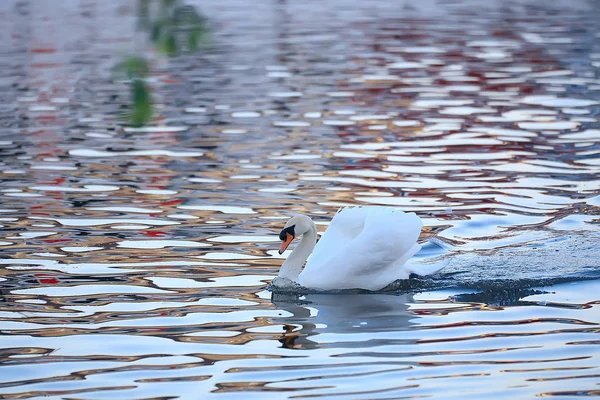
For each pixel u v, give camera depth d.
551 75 27.94
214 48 33.25
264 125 21.73
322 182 16.98
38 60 30.66
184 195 16.09
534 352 9.62
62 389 8.75
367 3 47.88
